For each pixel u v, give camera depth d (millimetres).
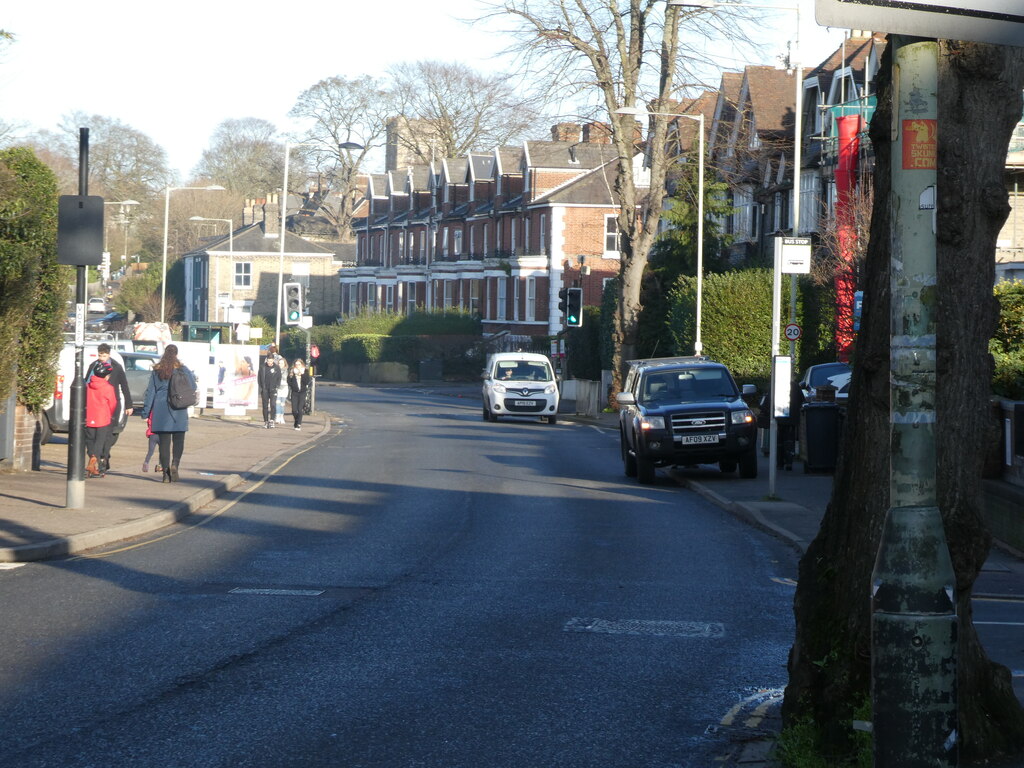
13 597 10750
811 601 6320
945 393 5875
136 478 20453
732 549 14352
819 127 48438
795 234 30062
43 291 20266
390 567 12766
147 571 12281
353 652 8828
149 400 20672
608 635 9547
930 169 4477
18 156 19797
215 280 101625
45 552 12984
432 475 23250
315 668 8336
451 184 88812
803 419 23406
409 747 6605
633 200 43750
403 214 98312
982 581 12469
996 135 5832
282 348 92125
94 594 10953
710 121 54844
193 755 6398
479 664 8523
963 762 5906
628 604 10875
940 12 4445
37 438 21281
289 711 7270
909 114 4496
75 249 15586
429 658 8680
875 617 4516
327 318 103375
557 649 9031
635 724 7090
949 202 5766
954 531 5855
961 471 5895
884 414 6055
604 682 8070
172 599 10781
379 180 105438
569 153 77812
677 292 43594
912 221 4492
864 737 5844
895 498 4535
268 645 9008
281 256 45312
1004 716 6113
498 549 14133
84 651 8734
